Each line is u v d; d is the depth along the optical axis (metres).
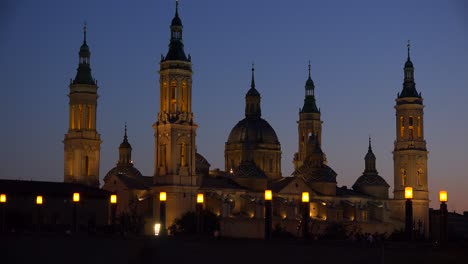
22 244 104.06
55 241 108.19
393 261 76.69
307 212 95.38
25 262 87.38
